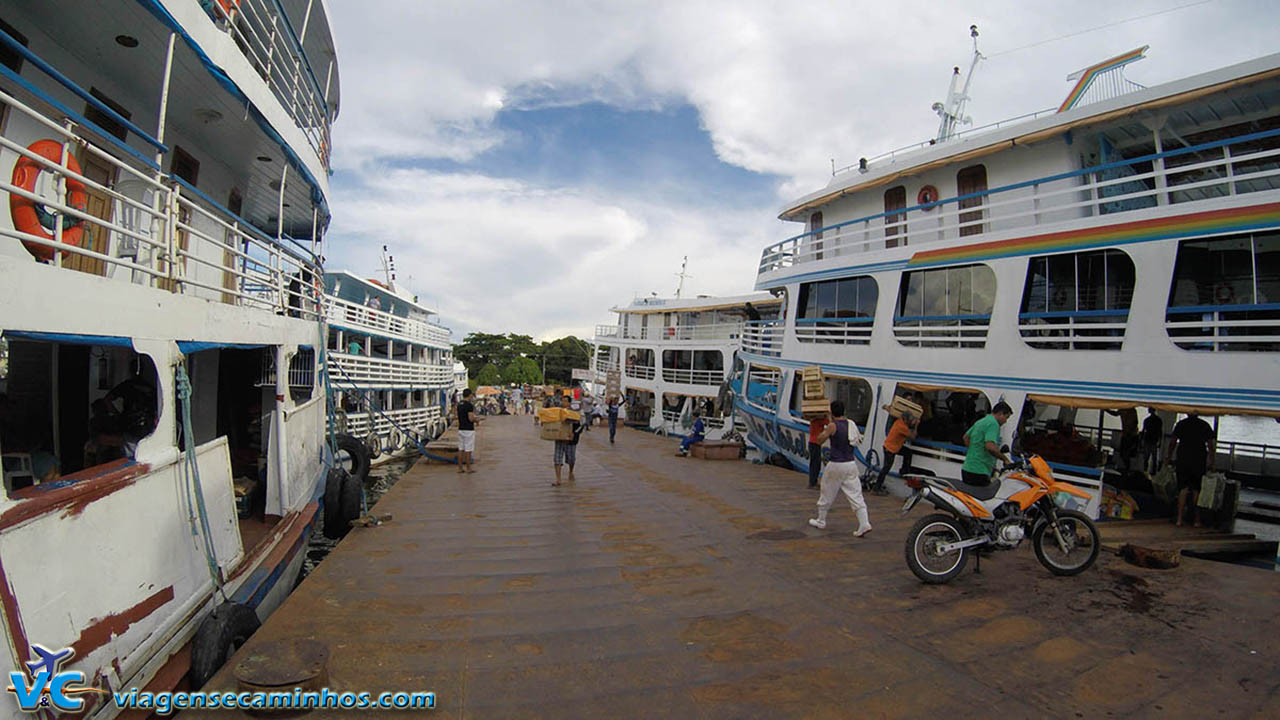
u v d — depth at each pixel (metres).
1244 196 7.38
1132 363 8.03
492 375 69.00
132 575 4.00
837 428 7.64
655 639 4.50
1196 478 7.86
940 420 11.54
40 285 3.48
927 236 11.70
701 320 28.56
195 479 4.76
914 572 5.66
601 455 16.53
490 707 3.52
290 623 4.69
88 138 6.34
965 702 3.61
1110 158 9.98
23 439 6.20
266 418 8.48
